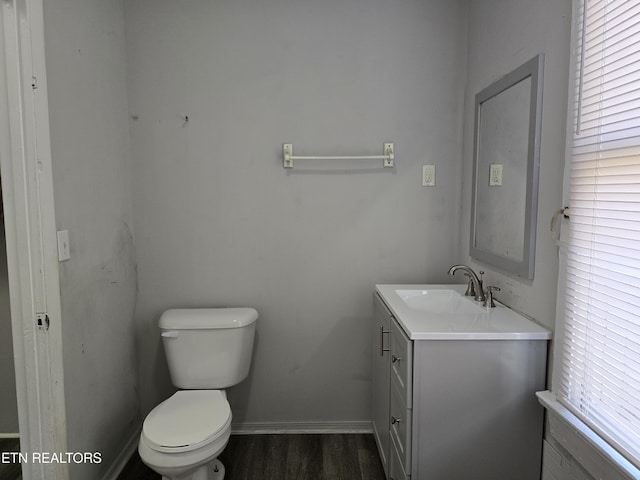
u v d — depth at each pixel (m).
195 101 2.11
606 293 1.08
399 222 2.20
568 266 1.25
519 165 1.56
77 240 1.62
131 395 2.13
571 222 1.22
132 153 2.12
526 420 1.38
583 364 1.17
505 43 1.70
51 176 1.41
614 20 1.04
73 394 1.58
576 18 1.19
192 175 2.14
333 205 2.18
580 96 1.17
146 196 2.14
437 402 1.38
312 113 2.13
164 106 2.10
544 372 1.37
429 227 2.20
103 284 1.84
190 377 1.97
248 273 2.20
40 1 1.36
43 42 1.37
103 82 1.85
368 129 2.15
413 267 2.22
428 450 1.39
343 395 2.26
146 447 1.50
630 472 0.94
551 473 1.34
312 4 2.09
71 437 1.56
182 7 2.07
